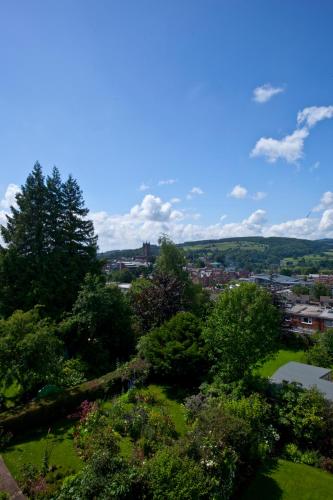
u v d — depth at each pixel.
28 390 17.27
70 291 28.66
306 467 13.49
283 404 16.09
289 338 37.84
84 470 10.09
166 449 11.14
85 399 16.73
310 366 23.78
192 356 18.45
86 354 23.20
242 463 11.86
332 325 45.50
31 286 27.23
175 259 36.47
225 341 17.83
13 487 10.34
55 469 11.35
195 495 9.13
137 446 12.50
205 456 10.77
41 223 29.97
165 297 27.14
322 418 15.05
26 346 15.83
